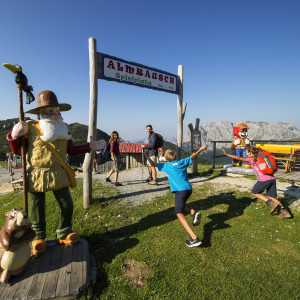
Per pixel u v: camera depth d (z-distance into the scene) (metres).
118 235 4.18
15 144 2.92
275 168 4.73
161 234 4.16
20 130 2.78
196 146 9.36
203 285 2.88
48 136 2.89
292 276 3.05
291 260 3.40
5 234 2.54
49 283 2.61
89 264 3.19
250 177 8.57
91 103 5.21
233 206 5.55
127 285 2.88
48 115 2.98
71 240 3.32
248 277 3.02
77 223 4.63
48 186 2.98
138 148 22.20
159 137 7.88
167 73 7.95
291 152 9.06
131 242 3.90
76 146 3.42
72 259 3.05
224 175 9.20
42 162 2.95
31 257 3.09
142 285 2.91
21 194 10.13
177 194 3.96
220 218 4.87
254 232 4.23
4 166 37.34
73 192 7.24
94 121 5.23
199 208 5.48
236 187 7.24
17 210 2.66
